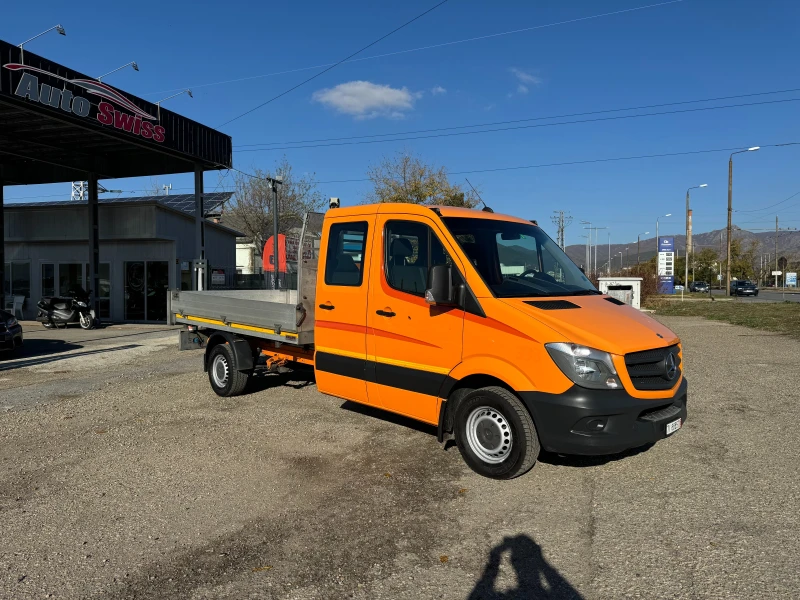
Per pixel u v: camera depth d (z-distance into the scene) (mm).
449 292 5039
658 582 3428
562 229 63844
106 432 6777
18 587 3506
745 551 3750
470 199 33500
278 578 3572
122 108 16312
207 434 6598
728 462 5406
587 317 4887
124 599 3365
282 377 9773
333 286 6320
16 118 15891
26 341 16422
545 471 5246
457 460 5574
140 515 4512
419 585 3475
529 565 3672
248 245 40531
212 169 21422
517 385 4730
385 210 5910
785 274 77375
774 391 8375
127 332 19109
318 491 4918
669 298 41031
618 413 4465
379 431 6559
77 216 23000
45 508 4668
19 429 6969
